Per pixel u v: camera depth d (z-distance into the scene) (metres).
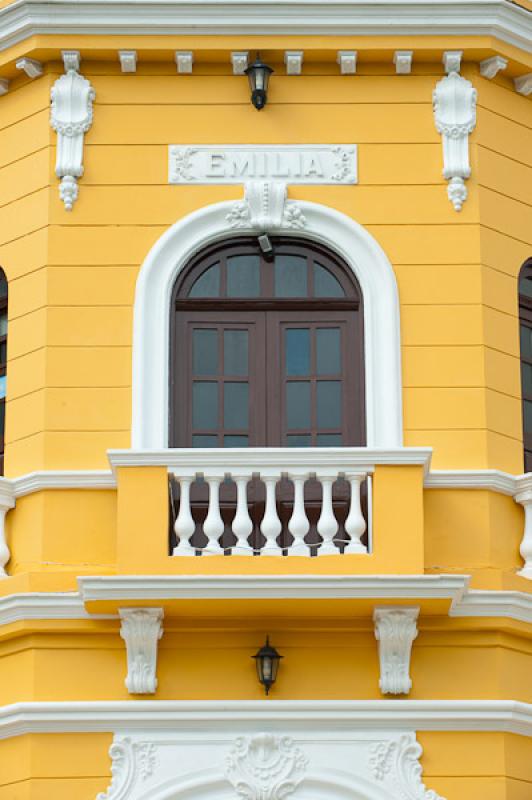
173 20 26.36
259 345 25.94
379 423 25.27
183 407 25.62
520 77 27.19
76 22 26.41
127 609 23.53
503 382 25.72
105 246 26.02
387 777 23.47
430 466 24.97
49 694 23.84
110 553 24.66
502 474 24.94
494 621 24.06
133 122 26.52
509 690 24.03
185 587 23.19
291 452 23.80
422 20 26.44
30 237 26.30
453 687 23.92
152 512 23.70
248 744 23.56
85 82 26.64
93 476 24.83
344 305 25.98
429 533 24.70
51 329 25.66
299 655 24.03
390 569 23.56
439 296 25.84
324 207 26.17
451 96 26.62
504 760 23.59
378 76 26.78
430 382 25.48
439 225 26.17
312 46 26.47
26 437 25.42
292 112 26.61
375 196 26.28
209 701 23.62
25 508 25.03
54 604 23.91
